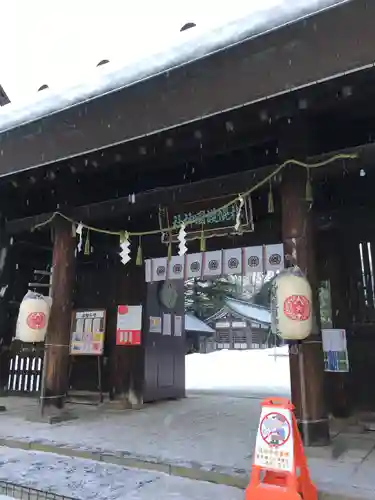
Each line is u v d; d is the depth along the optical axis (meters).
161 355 9.97
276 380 16.67
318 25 3.81
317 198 7.01
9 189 8.30
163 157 6.75
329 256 7.06
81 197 8.02
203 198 6.59
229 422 7.12
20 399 9.70
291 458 3.41
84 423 6.94
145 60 4.58
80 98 5.05
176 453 5.02
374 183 6.70
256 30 3.99
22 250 10.48
